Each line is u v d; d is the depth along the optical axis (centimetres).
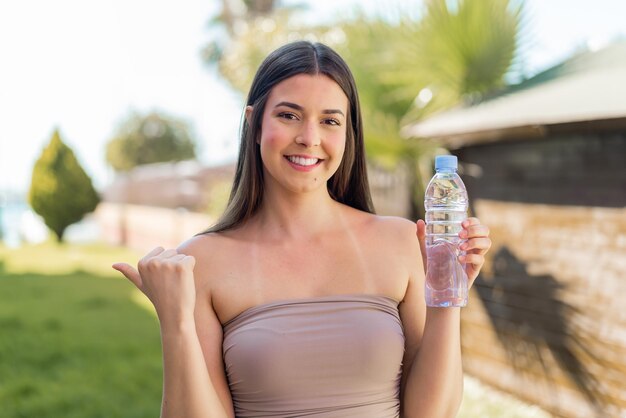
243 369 158
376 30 709
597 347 452
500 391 548
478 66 675
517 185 530
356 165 186
